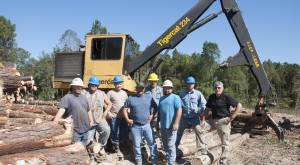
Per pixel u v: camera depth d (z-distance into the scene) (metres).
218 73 58.41
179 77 60.28
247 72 61.12
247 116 13.42
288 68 66.56
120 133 8.41
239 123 14.07
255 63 12.18
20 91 10.88
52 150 5.71
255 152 10.43
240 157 9.67
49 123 5.94
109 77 10.20
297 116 20.03
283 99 52.50
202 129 8.24
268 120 12.70
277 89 62.84
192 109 8.09
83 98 6.81
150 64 12.12
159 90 8.34
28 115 8.82
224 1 12.12
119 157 7.95
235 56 12.23
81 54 10.80
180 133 8.18
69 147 5.96
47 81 45.88
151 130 7.45
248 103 41.91
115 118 8.25
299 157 9.75
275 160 9.31
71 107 6.61
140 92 7.43
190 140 9.90
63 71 10.89
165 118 7.14
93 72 10.32
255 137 13.12
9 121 7.40
